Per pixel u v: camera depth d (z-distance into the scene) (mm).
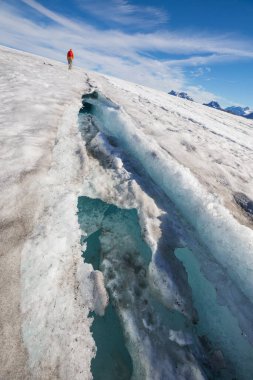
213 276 4074
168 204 5426
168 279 3775
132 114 9648
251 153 9688
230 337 3330
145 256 4188
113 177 5809
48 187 4520
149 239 4375
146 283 3756
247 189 6215
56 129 6691
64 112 8117
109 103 10180
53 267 3287
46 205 4113
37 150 5367
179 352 3029
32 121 6699
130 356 2953
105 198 5195
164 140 7918
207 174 6414
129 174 5945
